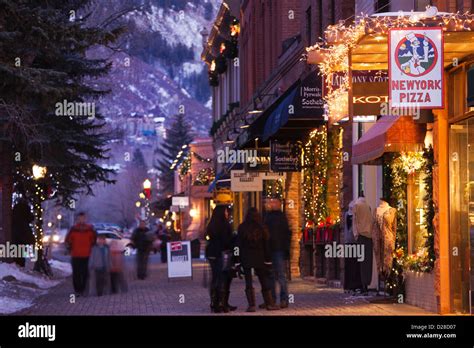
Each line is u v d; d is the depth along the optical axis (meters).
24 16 24.97
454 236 21.22
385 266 24.33
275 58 46.03
